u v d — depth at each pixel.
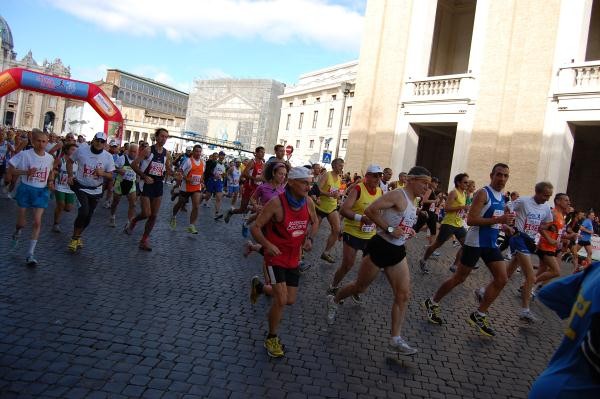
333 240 8.90
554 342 6.00
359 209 6.30
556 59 15.95
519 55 17.06
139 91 118.88
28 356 3.76
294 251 4.49
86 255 7.38
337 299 5.46
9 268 6.10
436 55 23.44
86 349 4.02
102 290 5.68
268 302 6.05
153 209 8.27
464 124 18.19
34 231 6.45
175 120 96.62
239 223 13.58
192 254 8.48
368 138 21.86
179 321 4.96
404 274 4.79
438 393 4.08
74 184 7.50
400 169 20.34
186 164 10.58
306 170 4.40
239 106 82.25
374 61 21.86
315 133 55.25
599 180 19.97
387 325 5.76
